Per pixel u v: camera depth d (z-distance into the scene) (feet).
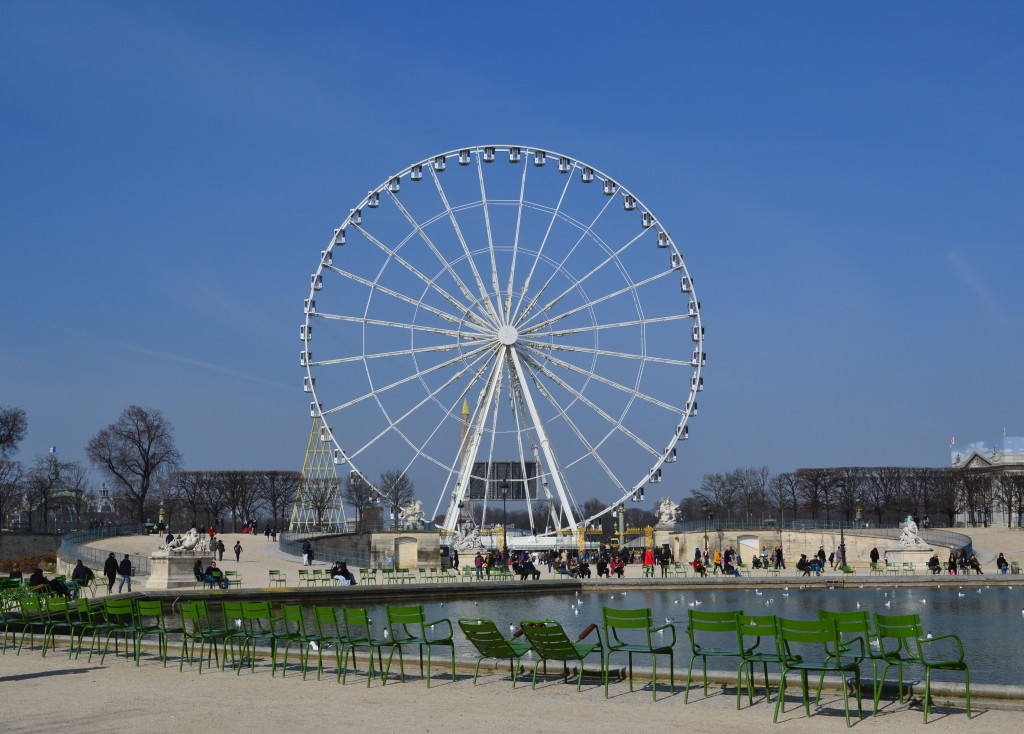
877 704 76.33
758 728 71.15
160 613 108.58
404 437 305.73
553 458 313.12
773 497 641.81
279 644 125.90
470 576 290.97
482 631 91.50
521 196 318.04
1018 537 420.36
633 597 248.32
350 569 316.40
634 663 123.34
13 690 91.04
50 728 73.41
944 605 215.10
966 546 351.87
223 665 104.42
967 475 574.97
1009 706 76.59
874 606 214.07
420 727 72.02
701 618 83.61
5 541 407.03
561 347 313.32
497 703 81.46
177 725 73.67
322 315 319.27
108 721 75.56
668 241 324.80
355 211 323.57
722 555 372.17
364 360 309.01
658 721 73.67
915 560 318.65
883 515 577.84
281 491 590.96
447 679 94.48
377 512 622.95
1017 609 203.72
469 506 379.35
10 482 542.98
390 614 94.43
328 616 98.78
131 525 392.47
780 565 336.70
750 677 81.82
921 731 69.67
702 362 321.11
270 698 84.74
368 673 94.58
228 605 105.60
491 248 315.78
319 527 546.67
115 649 119.44
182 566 226.38
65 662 110.73
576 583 266.98
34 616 147.84
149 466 518.37
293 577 278.26
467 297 313.94
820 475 568.41
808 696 80.64
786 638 78.23
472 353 313.53
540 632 87.86
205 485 584.40
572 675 93.71
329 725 73.05
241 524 595.88
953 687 80.43
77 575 215.10
